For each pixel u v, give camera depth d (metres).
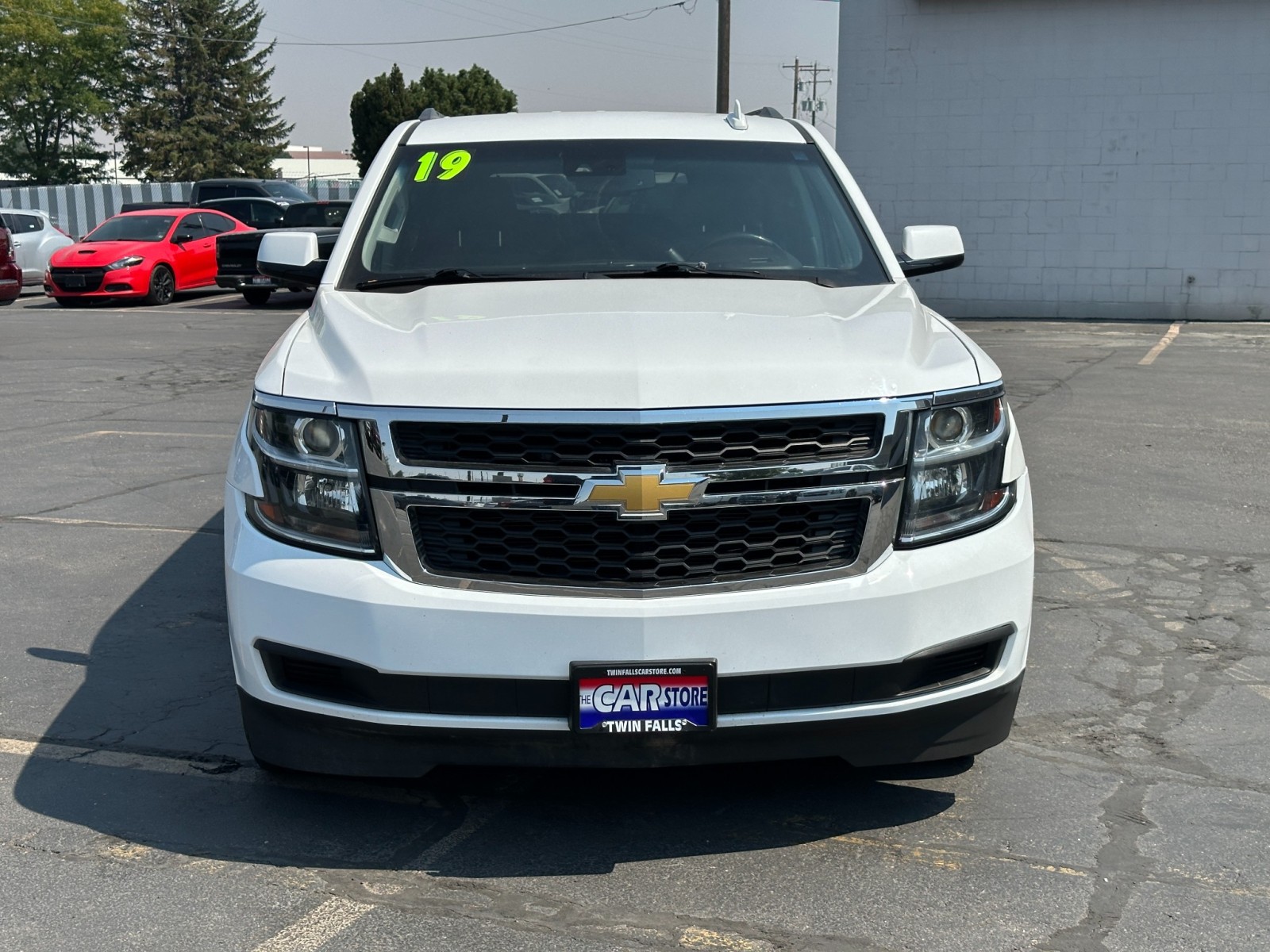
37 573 5.84
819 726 3.04
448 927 2.91
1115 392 10.67
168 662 4.70
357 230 4.31
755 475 2.99
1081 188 16.66
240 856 3.25
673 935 2.87
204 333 16.30
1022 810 3.49
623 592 2.98
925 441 3.11
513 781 3.67
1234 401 10.23
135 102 77.56
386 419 3.02
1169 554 6.04
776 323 3.37
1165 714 4.17
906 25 16.83
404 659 2.98
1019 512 3.30
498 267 4.18
